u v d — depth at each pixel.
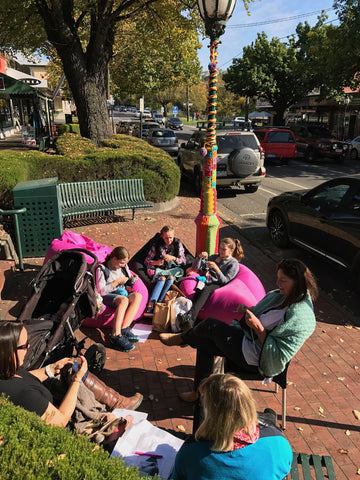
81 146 11.96
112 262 5.07
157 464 2.80
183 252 5.87
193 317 4.95
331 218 6.80
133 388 4.07
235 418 2.00
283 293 3.23
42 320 3.90
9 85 19.58
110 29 13.91
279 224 8.48
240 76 34.78
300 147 22.44
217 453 2.07
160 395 3.99
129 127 31.72
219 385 2.06
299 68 27.69
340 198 6.78
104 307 4.96
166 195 10.95
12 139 26.33
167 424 3.61
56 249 5.72
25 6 11.98
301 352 4.84
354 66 20.81
